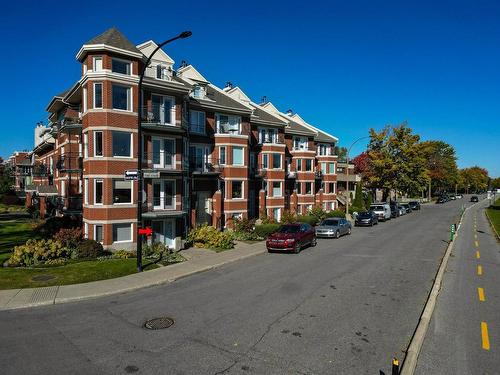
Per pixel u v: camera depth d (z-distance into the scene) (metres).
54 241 19.47
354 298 12.08
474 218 43.72
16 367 7.46
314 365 7.49
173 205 24.52
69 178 27.91
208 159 31.48
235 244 24.61
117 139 21.70
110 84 21.27
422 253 20.56
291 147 43.44
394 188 55.66
